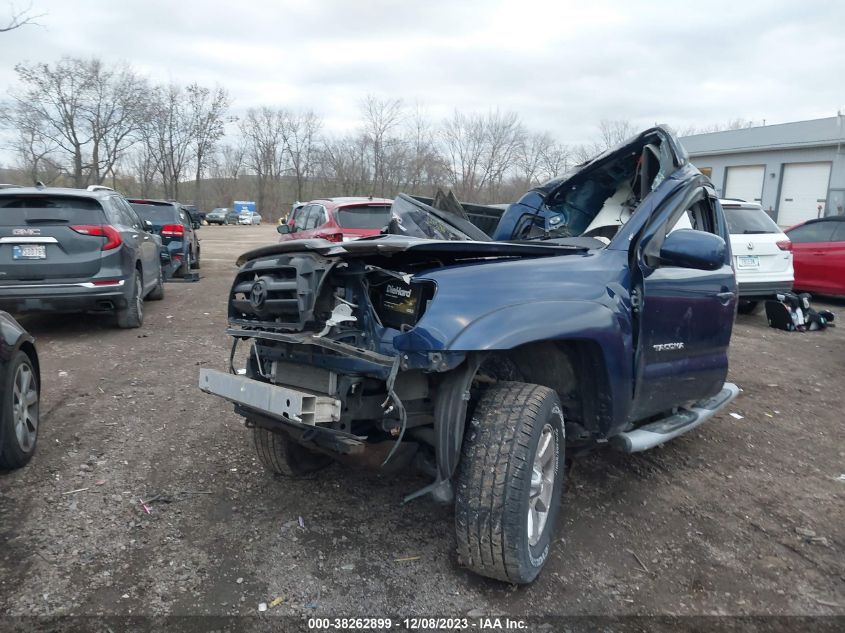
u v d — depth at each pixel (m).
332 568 3.00
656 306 3.57
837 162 28.81
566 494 3.85
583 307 3.04
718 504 3.82
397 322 2.90
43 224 7.20
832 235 11.45
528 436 2.70
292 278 2.99
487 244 3.03
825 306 11.82
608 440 3.51
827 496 3.99
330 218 10.16
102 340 7.60
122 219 8.38
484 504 2.64
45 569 2.93
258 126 66.81
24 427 4.00
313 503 3.63
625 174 4.36
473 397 3.05
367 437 2.91
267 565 3.01
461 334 2.64
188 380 5.93
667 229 3.71
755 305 10.70
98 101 43.69
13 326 3.97
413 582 2.90
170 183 63.12
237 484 3.85
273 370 3.26
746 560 3.21
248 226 58.84
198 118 63.62
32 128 41.94
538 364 3.33
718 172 33.81
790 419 5.47
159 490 3.74
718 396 4.69
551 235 4.48
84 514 3.44
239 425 4.79
